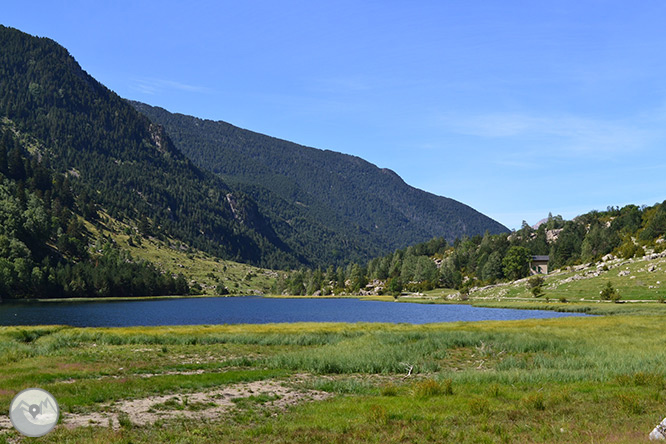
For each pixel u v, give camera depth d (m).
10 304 178.38
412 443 19.31
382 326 74.81
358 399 27.97
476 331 62.22
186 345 54.97
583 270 194.25
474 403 24.11
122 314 140.25
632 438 18.25
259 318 135.75
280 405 27.19
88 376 34.75
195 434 20.73
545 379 32.66
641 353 40.72
